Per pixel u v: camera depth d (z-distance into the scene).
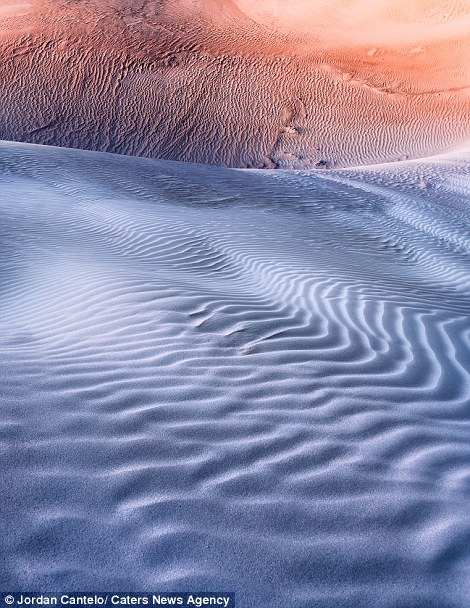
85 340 3.89
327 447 2.57
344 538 1.94
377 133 25.58
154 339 3.91
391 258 8.26
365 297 5.49
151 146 25.61
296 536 1.95
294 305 5.00
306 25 32.19
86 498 2.08
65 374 3.24
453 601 1.67
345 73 27.77
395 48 29.27
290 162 24.53
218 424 2.75
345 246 8.52
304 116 26.31
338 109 26.50
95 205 9.31
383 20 32.03
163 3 34.19
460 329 4.76
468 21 30.42
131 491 2.15
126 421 2.71
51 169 11.79
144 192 10.86
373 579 1.76
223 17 33.12
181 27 30.94
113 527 1.94
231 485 2.23
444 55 28.39
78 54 27.89
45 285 5.30
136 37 29.19
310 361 3.67
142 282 5.27
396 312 5.05
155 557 1.82
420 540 1.93
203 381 3.26
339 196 12.94
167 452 2.46
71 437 2.51
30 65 27.59
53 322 4.34
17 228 7.36
